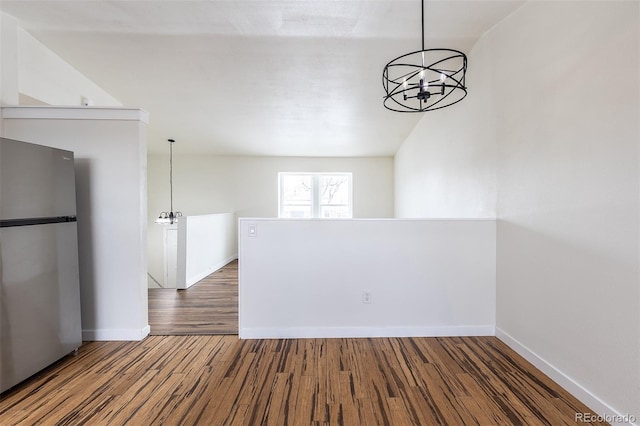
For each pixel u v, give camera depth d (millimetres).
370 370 2234
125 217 2754
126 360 2400
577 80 1871
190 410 1816
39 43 3012
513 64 2498
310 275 2775
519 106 2428
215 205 7148
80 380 2125
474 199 3189
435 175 4383
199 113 4828
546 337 2156
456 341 2695
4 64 2602
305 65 3510
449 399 1903
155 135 5844
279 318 2785
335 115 4918
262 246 2760
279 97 4301
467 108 3328
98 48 3145
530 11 2295
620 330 1622
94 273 2750
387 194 7223
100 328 2764
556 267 2055
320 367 2279
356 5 2508
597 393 1755
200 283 4988
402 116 4980
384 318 2799
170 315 3451
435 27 2816
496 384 2055
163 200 7098
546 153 2137
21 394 1970
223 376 2170
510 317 2572
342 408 1829
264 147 6582
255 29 2861
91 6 2514
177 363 2354
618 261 1627
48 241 2258
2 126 2625
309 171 7219
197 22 2756
